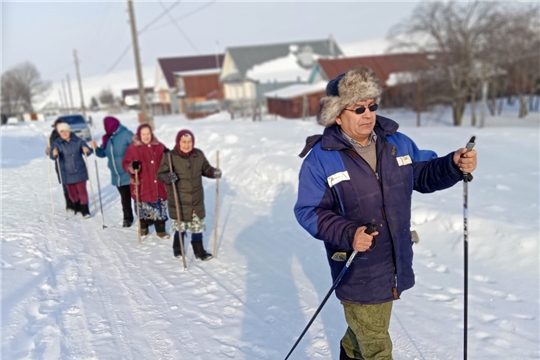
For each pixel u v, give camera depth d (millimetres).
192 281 4570
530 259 4266
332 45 43031
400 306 3822
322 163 2340
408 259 2432
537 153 9016
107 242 5898
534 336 3270
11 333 3414
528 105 28359
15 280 4449
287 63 41312
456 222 5051
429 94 22031
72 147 7016
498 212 5312
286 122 19719
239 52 41375
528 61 20594
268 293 4242
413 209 5547
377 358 2471
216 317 3816
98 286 4461
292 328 3623
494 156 8984
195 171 5090
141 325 3693
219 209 7281
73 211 7488
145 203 5992
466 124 20938
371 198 2307
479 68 20328
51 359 3141
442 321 3553
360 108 2242
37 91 60719
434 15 21484
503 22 20297
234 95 41625
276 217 6582
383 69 32812
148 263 5109
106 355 3248
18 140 18562
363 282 2385
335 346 3348
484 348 3184
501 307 3676
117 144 6477
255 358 3229
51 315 3795
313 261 4941
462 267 4422
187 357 3248
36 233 6242
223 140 12602
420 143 10891
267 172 8461
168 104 56594
